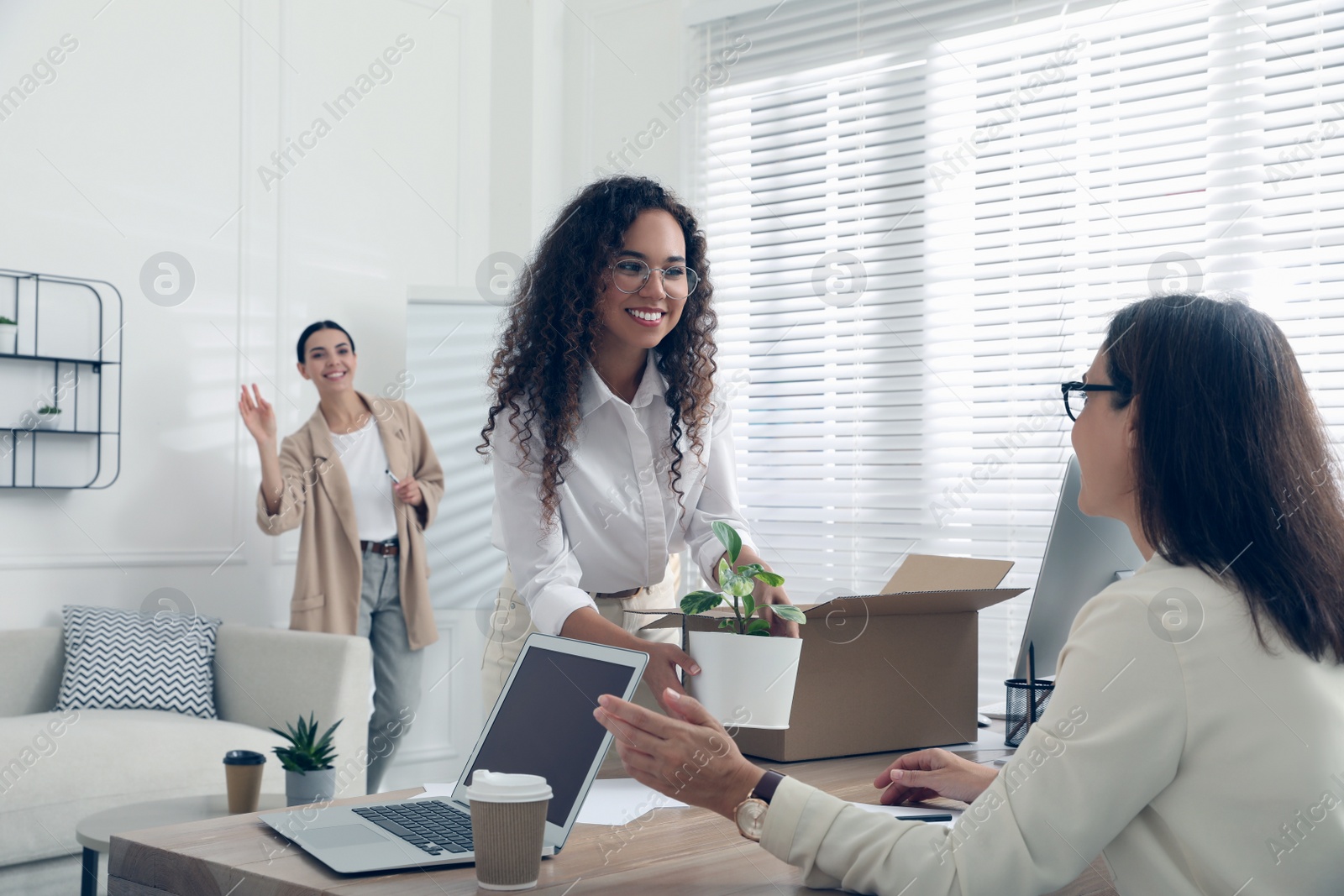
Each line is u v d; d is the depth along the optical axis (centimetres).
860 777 124
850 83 344
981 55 320
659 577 169
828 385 345
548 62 402
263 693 312
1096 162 298
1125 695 82
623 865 90
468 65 411
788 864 88
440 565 376
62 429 324
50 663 306
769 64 360
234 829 98
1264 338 91
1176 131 288
